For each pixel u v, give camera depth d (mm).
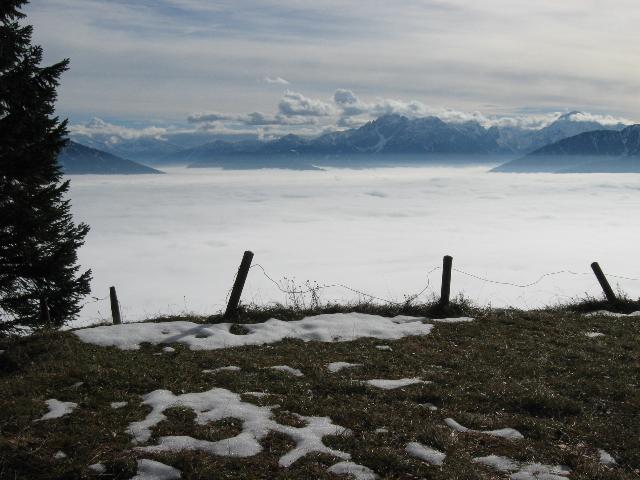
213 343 13625
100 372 11023
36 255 18734
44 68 17719
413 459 7848
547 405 9867
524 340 14383
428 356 13023
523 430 8992
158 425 8766
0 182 17531
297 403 9812
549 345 13945
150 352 12898
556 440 8648
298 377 11398
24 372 11328
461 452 8070
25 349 12445
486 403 10125
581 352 13164
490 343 14008
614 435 8773
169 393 10203
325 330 14852
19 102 17422
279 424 8906
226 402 9758
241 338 14070
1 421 8750
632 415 9594
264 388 10680
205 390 10500
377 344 13984
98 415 9117
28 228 17984
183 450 7887
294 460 7758
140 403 9758
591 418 9406
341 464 7621
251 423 8883
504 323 16188
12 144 17516
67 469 7414
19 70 17172
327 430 8695
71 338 13453
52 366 11461
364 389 10648
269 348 13344
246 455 7871
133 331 14117
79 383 10602
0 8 17312
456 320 16328
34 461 7602
